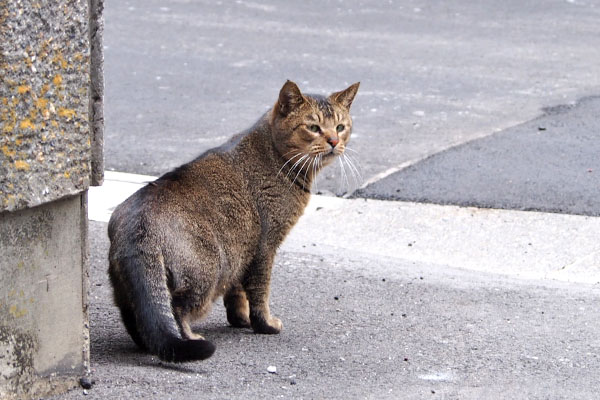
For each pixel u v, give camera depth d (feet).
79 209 25.85
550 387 27.94
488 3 95.76
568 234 45.39
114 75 70.49
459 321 34.27
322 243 44.93
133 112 62.59
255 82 69.82
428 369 29.27
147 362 28.99
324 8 93.20
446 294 37.42
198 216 29.96
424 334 32.78
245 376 28.02
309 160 33.47
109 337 31.55
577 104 64.95
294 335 32.60
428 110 63.82
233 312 33.65
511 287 38.63
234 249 31.48
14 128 23.47
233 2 94.63
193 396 26.11
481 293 37.65
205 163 31.83
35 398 25.45
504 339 32.37
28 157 23.91
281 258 41.34
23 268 24.63
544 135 58.59
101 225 44.47
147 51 77.10
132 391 26.27
